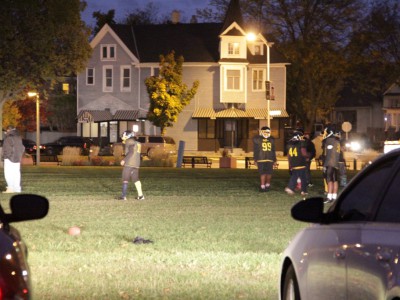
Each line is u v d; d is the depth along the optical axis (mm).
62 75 77000
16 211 8625
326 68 112375
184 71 107062
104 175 53438
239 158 96750
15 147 38750
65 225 26641
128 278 17562
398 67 107938
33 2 70125
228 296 15727
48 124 130625
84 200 36312
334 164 34969
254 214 30406
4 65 71812
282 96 107875
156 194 39625
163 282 17188
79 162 71625
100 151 94625
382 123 138750
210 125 107688
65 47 75062
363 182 9250
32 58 72500
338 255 9047
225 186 44812
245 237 23875
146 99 108750
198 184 46156
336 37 112188
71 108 130500
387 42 107500
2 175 53750
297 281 10570
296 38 112438
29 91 76250
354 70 112188
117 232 24922
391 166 8656
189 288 16531
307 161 43031
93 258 20109
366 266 8180
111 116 109375
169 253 20859
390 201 8375
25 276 6984
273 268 18688
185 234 24516
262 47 108500
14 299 6703
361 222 8773
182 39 109625
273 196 38781
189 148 107438
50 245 22172
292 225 26797
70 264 19312
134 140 36469
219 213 30766
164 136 96375
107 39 109875
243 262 19344
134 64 108375
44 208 8688
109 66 109875
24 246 8445
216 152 107000
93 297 15633
